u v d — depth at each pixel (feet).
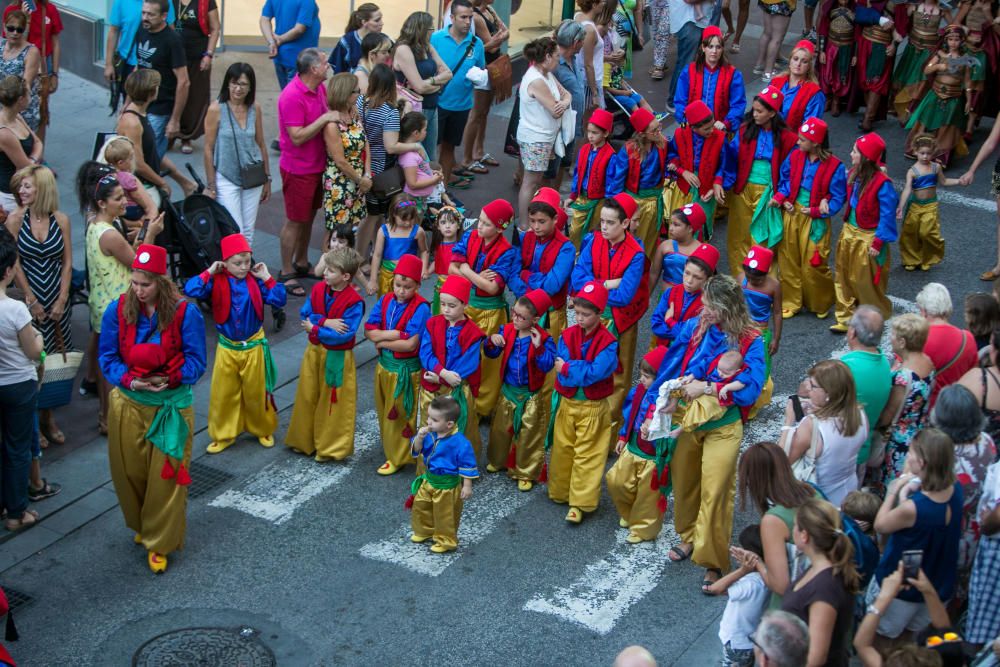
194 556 26.99
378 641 24.64
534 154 42.57
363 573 26.71
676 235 31.40
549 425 28.86
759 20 67.62
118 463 25.99
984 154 41.27
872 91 52.70
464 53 44.68
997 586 22.53
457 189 46.88
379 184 38.50
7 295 29.35
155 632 24.59
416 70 42.63
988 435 24.70
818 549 19.67
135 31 44.55
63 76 54.08
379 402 30.04
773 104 37.96
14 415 26.14
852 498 22.80
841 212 46.52
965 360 26.73
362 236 39.50
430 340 28.76
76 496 28.81
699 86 42.96
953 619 24.45
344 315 29.48
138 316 25.04
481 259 31.76
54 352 30.50
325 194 37.81
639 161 37.60
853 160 36.96
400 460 30.30
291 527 28.19
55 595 25.58
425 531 27.58
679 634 25.23
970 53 49.01
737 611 21.79
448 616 25.46
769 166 38.65
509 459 30.04
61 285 30.04
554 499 29.40
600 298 27.30
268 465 30.55
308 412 30.40
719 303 25.18
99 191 29.55
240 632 24.68
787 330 38.70
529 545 27.96
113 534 27.71
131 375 25.08
